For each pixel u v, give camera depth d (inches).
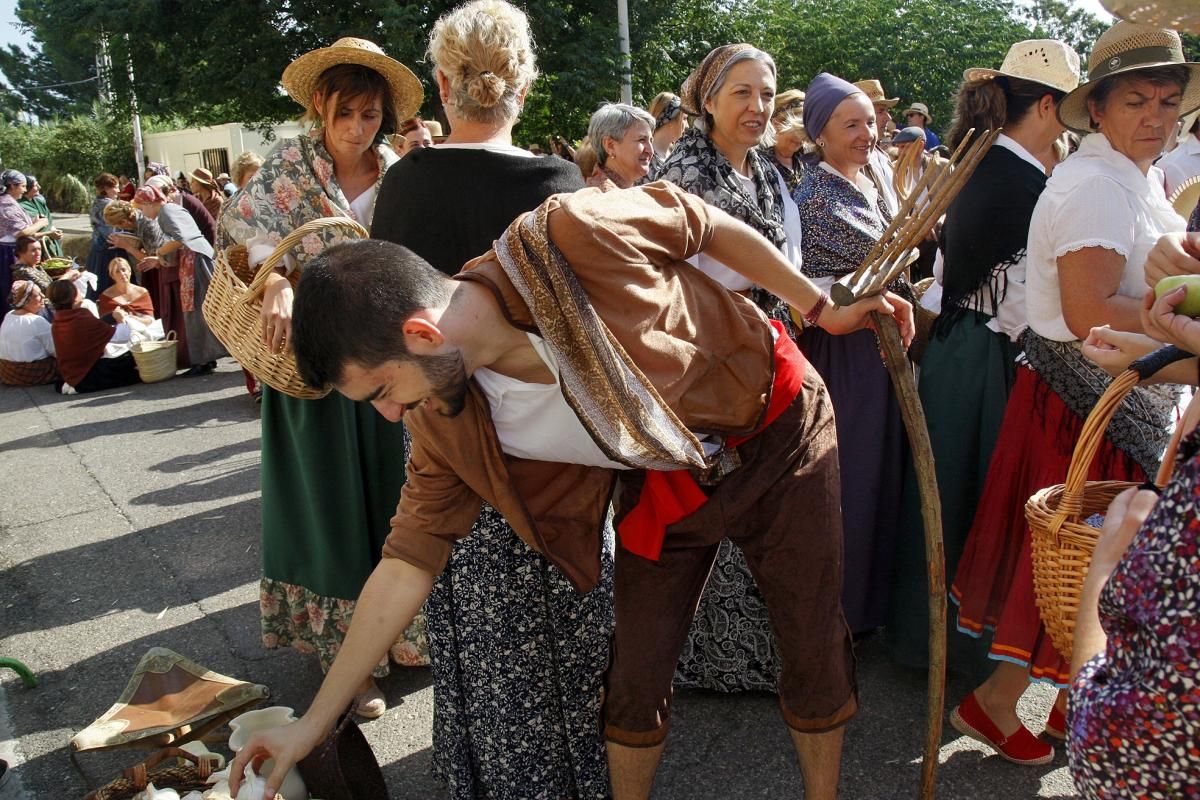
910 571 105.0
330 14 529.3
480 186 79.8
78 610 135.5
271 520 106.7
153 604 136.4
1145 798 41.7
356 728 77.6
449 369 55.3
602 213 57.9
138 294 310.0
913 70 987.9
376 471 104.3
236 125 954.7
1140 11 45.0
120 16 557.0
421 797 92.6
